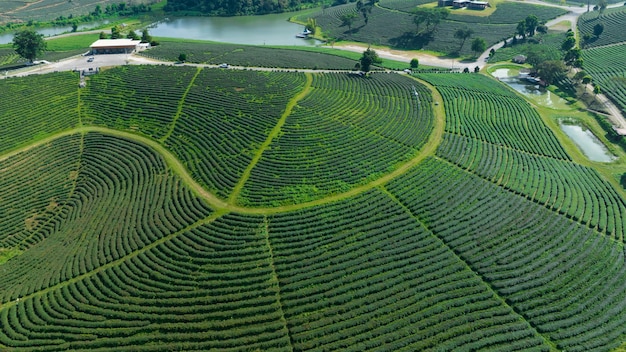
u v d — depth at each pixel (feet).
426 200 286.66
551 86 491.72
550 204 285.23
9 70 452.76
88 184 316.60
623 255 245.86
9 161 334.24
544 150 353.10
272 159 323.37
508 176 313.32
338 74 467.52
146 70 442.91
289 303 216.13
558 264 239.30
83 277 240.94
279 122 366.02
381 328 203.72
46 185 319.27
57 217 294.66
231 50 561.84
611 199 293.43
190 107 383.45
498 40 620.49
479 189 297.94
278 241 253.24
